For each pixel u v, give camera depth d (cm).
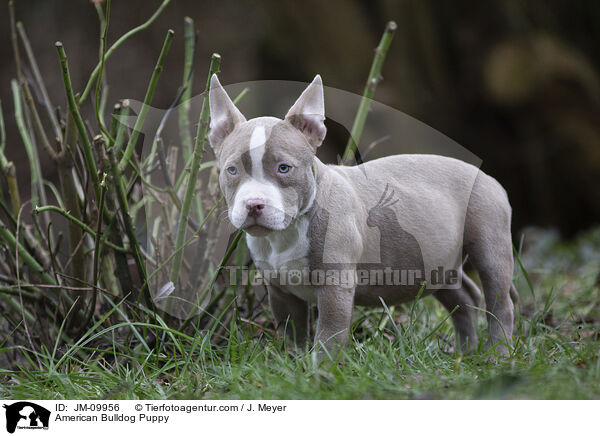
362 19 1745
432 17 1738
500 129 1766
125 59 1093
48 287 570
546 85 1650
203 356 514
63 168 570
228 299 585
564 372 440
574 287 919
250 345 531
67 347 559
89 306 589
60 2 1102
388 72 1753
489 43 1734
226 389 473
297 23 1691
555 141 1697
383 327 611
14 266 598
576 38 1769
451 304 647
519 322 582
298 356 510
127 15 1105
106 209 562
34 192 648
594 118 1677
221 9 1159
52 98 1086
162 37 1114
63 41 1100
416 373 480
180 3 1131
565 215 1748
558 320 718
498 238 590
